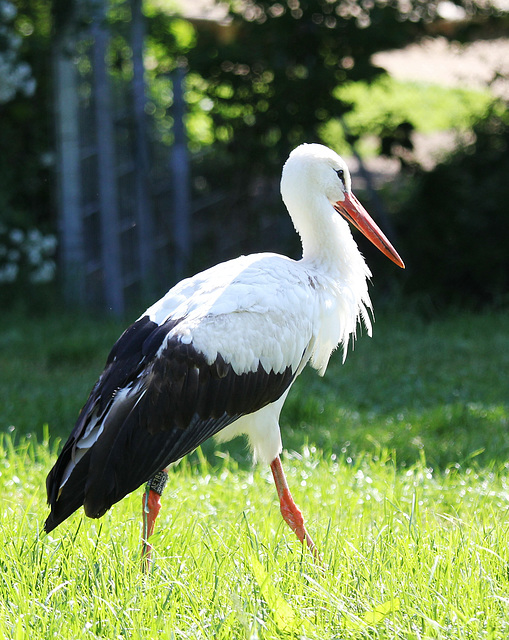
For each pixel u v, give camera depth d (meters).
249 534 5.68
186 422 5.65
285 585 5.05
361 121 16.77
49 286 15.14
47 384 11.06
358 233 15.47
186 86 15.43
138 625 4.61
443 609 4.67
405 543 5.48
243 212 16.06
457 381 11.05
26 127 15.05
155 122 15.45
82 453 5.42
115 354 5.73
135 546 5.74
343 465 7.91
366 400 10.52
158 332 5.71
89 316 14.57
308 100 14.11
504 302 14.50
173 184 15.55
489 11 14.59
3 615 4.71
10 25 14.61
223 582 5.04
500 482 7.47
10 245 14.80
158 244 15.66
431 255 14.93
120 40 14.87
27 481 7.39
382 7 14.11
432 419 9.34
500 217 14.69
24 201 15.35
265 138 14.89
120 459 5.37
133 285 15.48
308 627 4.54
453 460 8.36
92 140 15.05
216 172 15.98
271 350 6.02
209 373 5.74
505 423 9.37
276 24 13.91
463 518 6.71
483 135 15.23
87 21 14.34
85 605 4.86
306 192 6.77
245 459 8.59
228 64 14.25
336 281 6.69
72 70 14.73
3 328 13.61
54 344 12.39
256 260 6.36
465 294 14.91
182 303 5.96
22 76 14.33
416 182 15.64
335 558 5.39
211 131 15.56
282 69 14.09
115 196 15.02
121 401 5.46
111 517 6.32
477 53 16.84
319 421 9.61
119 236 15.30
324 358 6.80
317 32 13.94
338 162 6.88
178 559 5.41
